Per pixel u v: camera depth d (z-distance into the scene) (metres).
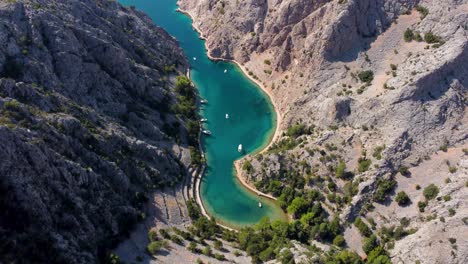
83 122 120.44
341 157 129.75
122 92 140.50
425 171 121.19
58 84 124.25
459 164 118.88
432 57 138.38
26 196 93.19
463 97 132.00
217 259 108.06
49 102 116.06
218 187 136.12
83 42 138.00
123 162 121.00
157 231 114.06
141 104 145.38
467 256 98.44
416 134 126.12
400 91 131.50
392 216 116.81
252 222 126.44
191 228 118.25
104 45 140.12
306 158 133.00
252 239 113.75
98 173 112.56
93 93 132.88
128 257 104.88
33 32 126.75
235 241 116.94
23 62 120.06
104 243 104.19
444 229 103.94
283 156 135.25
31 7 131.38
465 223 102.94
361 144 130.62
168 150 137.75
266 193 133.25
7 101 104.69
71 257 94.31
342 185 125.94
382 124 130.62
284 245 110.12
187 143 145.88
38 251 90.19
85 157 112.06
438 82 133.00
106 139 121.50
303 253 106.44
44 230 93.56
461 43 137.62
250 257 110.31
